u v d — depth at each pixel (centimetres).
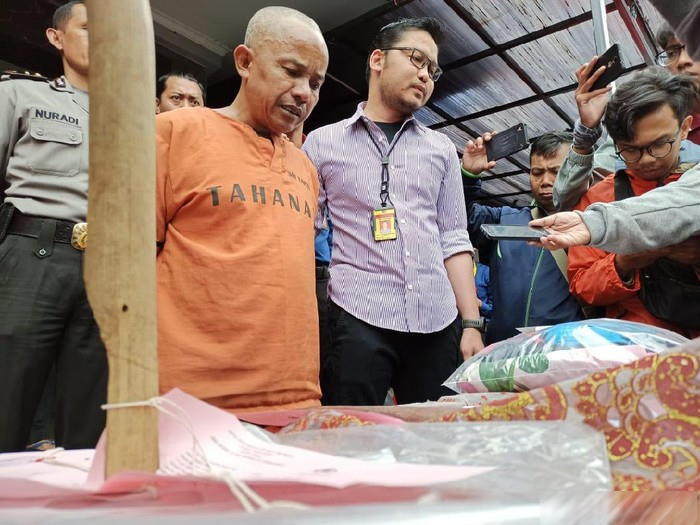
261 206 100
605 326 74
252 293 93
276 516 18
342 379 132
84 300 130
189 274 94
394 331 134
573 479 27
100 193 29
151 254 30
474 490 23
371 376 132
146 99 30
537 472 27
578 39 356
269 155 106
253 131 106
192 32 432
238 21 427
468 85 421
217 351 90
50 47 337
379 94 158
